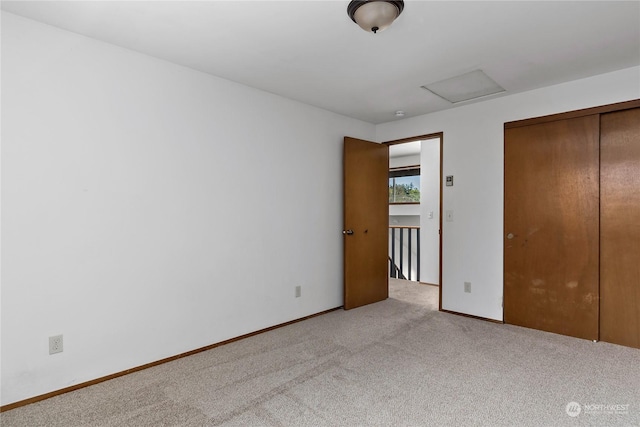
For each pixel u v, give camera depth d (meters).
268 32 2.26
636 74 2.80
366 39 2.35
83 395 2.18
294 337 3.19
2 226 2.01
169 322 2.70
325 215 3.98
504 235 3.53
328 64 2.75
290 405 2.05
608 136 2.98
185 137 2.79
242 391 2.22
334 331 3.34
